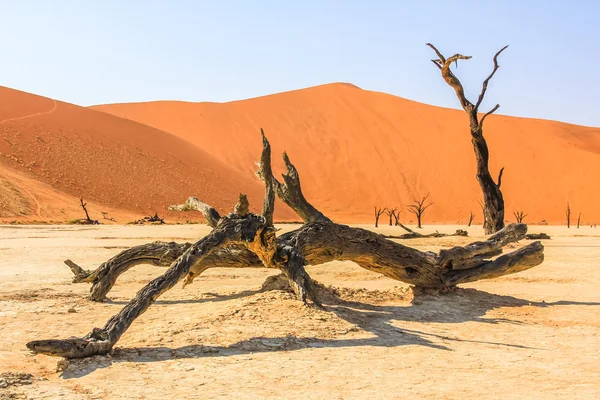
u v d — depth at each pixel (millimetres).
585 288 14797
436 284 12766
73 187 81312
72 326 9414
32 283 14469
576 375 7254
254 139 127812
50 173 82250
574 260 21781
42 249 24375
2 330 9078
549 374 7289
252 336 8445
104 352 7660
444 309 11297
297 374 7008
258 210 96125
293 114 130750
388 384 6727
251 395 6258
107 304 11500
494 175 106500
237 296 11492
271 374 6984
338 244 11836
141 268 17625
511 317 10891
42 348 7105
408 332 9305
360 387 6602
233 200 95688
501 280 16234
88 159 89250
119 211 78812
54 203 72312
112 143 96062
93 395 6215
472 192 107562
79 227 50750
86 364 7258
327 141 121750
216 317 9273
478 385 6777
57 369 7043
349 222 94688
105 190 83812
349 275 16969
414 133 119625
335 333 8844
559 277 16750
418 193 109125
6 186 71312
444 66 31906
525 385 6809
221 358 7559
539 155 107812
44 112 97750
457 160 112312
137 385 6547
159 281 8633
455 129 117875
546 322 10539
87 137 94688
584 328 10023
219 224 9719
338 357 7742
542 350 8500
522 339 9180
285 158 12023
